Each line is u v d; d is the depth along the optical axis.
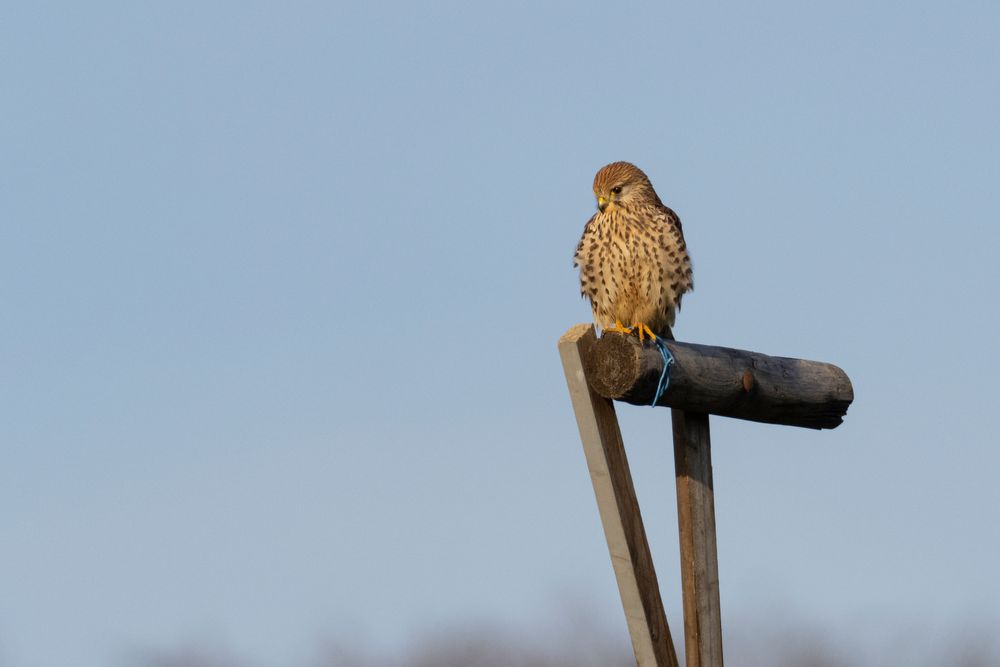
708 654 10.50
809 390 11.31
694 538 10.62
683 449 10.72
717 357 10.46
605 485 9.78
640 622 9.77
